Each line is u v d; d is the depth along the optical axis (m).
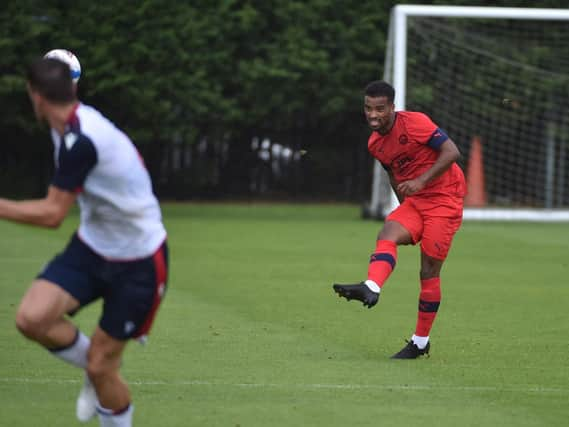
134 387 24.19
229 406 22.58
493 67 80.94
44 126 76.38
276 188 87.75
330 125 86.56
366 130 86.69
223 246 55.94
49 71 18.31
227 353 28.30
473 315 35.88
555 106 81.75
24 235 59.25
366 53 80.06
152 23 74.69
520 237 64.94
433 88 80.50
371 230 66.62
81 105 18.81
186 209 81.62
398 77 69.75
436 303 28.08
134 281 18.70
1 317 33.09
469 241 62.09
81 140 18.05
